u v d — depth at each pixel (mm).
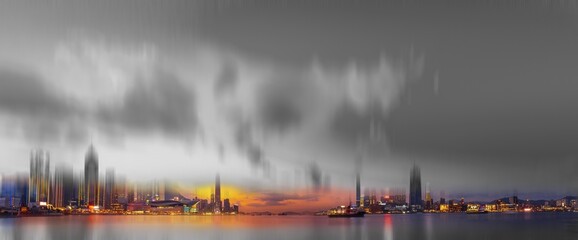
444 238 198125
